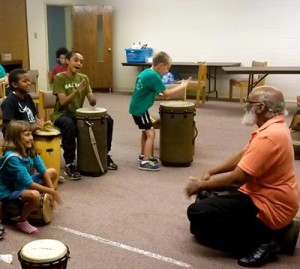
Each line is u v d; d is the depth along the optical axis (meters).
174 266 2.22
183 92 4.80
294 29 7.79
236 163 2.48
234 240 2.35
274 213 2.20
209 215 2.30
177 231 2.64
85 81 3.90
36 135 3.21
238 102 8.12
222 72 8.59
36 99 5.52
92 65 9.54
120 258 2.29
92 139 3.58
